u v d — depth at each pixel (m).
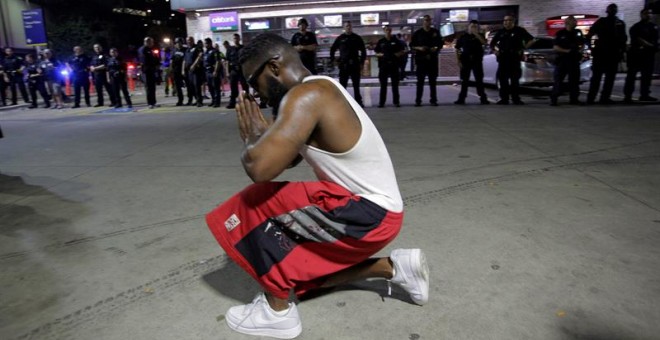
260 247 1.74
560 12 16.81
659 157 4.42
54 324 2.02
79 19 21.05
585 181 3.73
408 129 6.43
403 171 4.22
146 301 2.18
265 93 1.78
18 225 3.23
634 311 1.94
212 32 18.61
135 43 29.03
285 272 1.75
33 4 22.12
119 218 3.31
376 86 14.85
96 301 2.20
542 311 1.97
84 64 12.03
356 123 1.69
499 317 1.94
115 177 4.45
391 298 2.12
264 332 1.88
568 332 1.82
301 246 1.76
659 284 2.14
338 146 1.68
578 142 5.17
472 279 2.25
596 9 16.73
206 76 10.46
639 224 2.83
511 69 8.59
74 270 2.52
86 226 3.18
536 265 2.36
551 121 6.63
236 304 2.13
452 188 3.66
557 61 8.17
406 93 12.23
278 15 17.94
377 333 1.87
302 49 9.05
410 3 17.17
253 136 1.68
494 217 3.02
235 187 3.96
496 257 2.47
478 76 8.89
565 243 2.60
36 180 4.44
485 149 4.98
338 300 2.12
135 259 2.63
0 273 2.51
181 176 4.39
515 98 8.75
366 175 1.76
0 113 11.72
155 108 10.84
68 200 3.77
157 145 6.06
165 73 14.94
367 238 1.76
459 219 3.01
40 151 6.01
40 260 2.66
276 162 1.59
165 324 1.99
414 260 1.93
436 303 2.06
